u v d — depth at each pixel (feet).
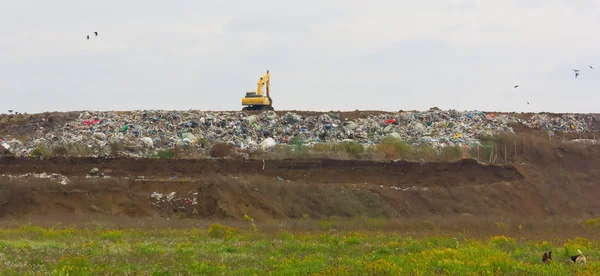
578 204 255.29
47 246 148.87
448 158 277.64
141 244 154.20
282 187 236.43
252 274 121.39
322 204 231.09
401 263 128.77
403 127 326.03
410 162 264.31
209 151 285.23
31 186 230.27
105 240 163.63
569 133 338.34
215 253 143.74
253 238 170.40
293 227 196.85
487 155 286.05
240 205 223.71
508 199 247.70
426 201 240.32
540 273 122.01
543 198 253.65
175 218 222.69
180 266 127.75
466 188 249.96
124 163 263.29
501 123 339.77
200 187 233.35
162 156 279.90
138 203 230.27
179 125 319.06
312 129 320.50
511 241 163.94
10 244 149.38
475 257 133.80
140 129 313.12
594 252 147.74
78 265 125.80
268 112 343.67
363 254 143.74
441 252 137.39
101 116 334.85
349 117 344.90
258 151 281.95
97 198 230.07
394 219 215.92
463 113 349.41
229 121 326.44
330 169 263.08
